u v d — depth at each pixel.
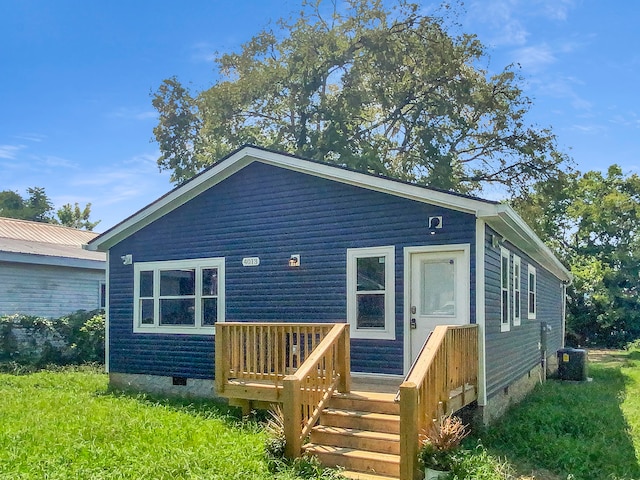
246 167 11.42
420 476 6.23
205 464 6.61
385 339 9.77
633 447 8.52
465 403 8.29
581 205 34.91
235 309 11.30
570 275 20.61
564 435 9.01
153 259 12.43
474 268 9.07
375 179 9.83
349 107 24.06
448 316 9.34
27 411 9.45
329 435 7.25
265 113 25.83
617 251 32.91
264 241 11.12
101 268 19.72
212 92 24.98
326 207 10.52
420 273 9.63
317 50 24.69
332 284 10.34
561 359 16.56
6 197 47.00
